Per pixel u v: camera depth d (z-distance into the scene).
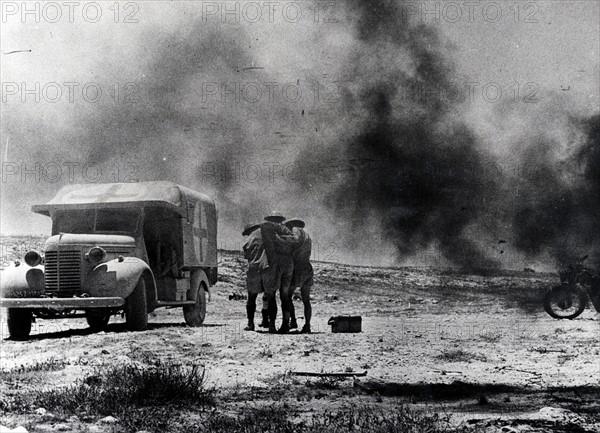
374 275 53.00
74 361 13.63
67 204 20.30
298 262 20.45
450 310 33.88
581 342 18.36
